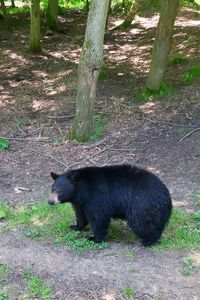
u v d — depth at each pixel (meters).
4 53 22.11
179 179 10.11
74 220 8.14
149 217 6.89
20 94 16.45
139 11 29.08
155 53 14.85
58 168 10.80
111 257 6.88
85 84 11.80
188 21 25.80
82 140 12.19
